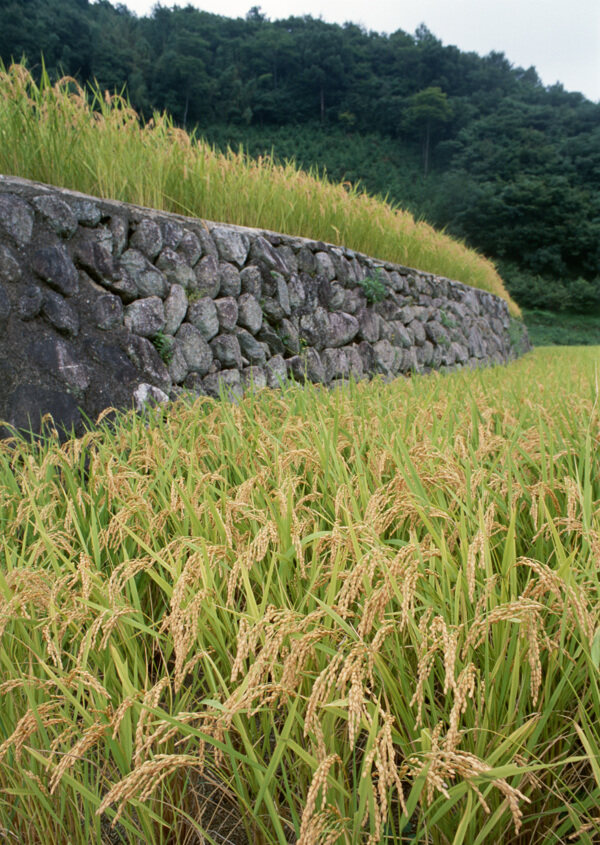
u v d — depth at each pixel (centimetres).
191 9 9906
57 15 5144
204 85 7306
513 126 6600
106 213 432
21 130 423
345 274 734
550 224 5184
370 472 231
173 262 476
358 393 419
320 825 99
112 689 141
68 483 226
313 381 635
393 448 219
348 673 102
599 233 5034
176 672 123
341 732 137
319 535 152
